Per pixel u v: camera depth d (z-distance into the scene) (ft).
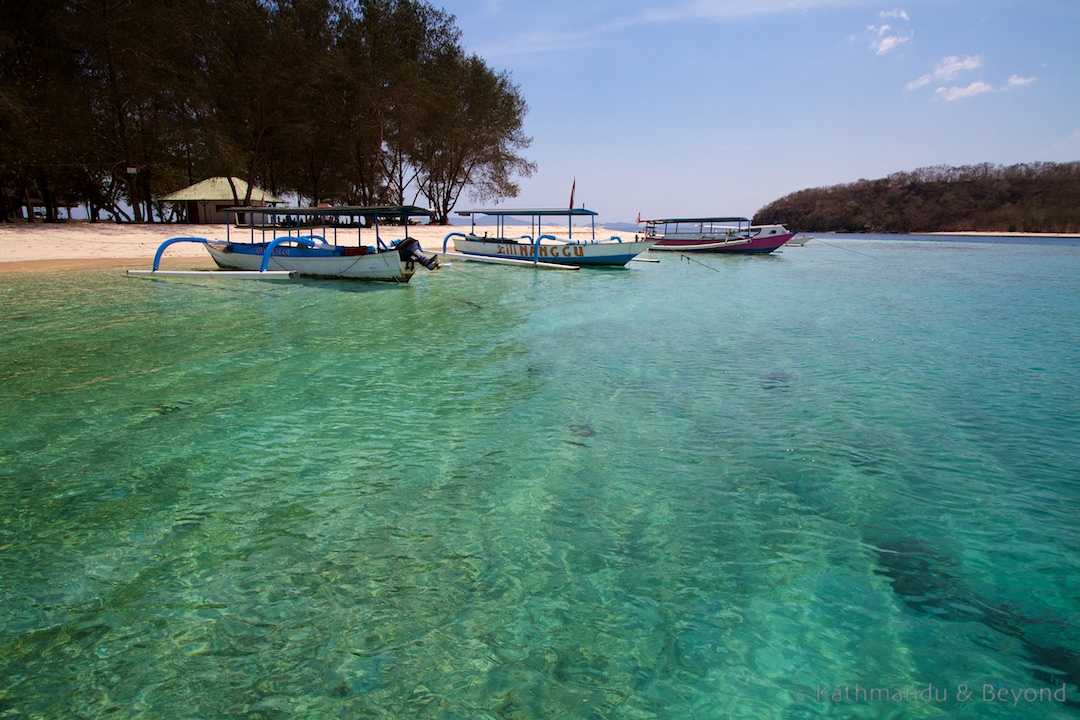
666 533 13.23
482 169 149.28
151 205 112.68
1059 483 15.75
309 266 56.90
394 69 112.37
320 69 108.06
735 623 10.34
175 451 17.28
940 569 11.97
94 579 11.32
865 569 11.94
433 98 120.16
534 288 56.39
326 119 115.24
